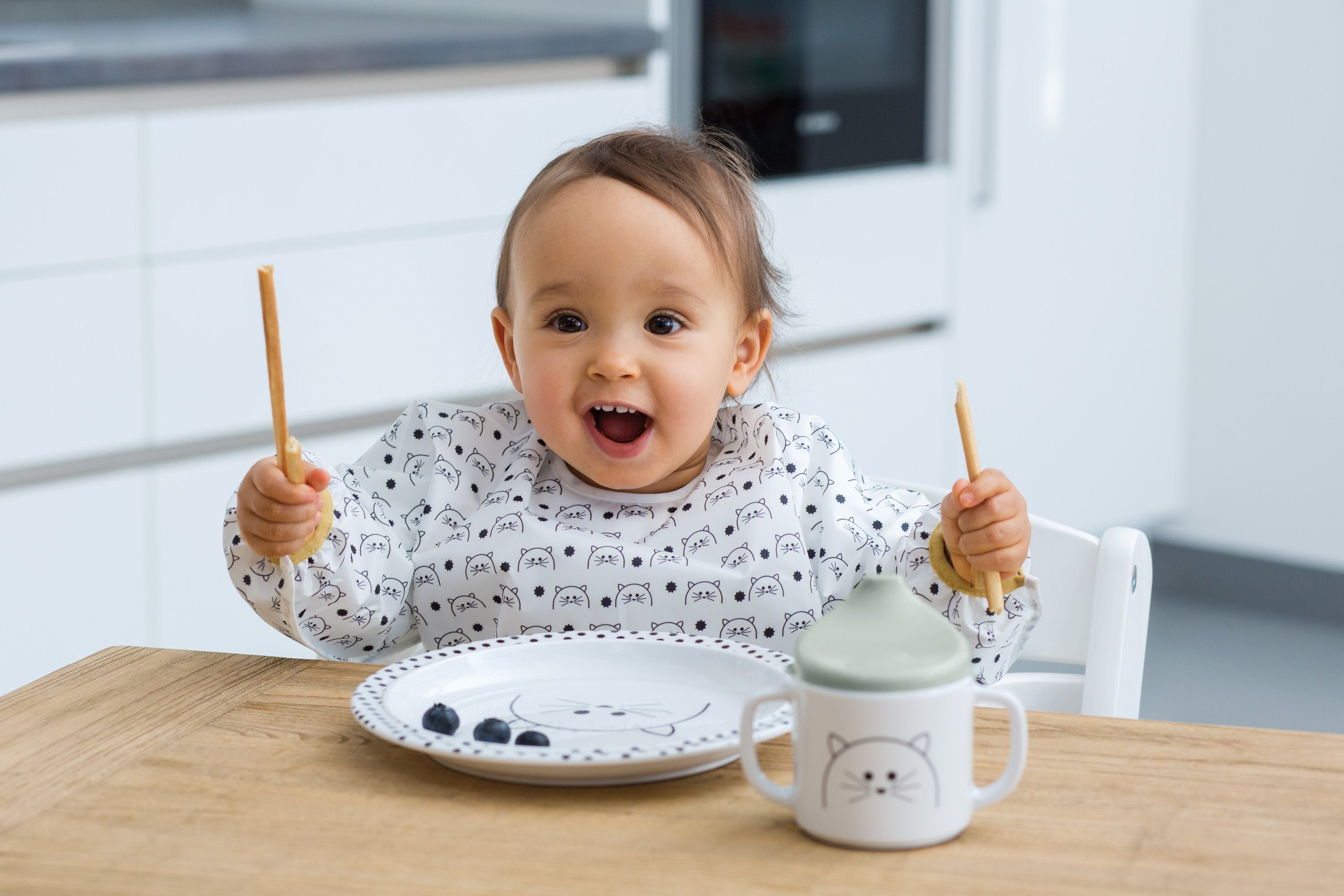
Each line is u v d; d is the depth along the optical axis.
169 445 1.95
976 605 0.90
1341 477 3.05
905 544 0.97
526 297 1.04
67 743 0.73
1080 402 3.04
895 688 0.60
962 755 0.61
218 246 1.92
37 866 0.60
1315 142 2.98
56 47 1.93
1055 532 1.03
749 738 0.64
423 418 1.18
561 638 0.84
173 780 0.68
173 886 0.58
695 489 1.10
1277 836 0.62
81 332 1.82
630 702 0.78
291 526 0.83
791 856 0.60
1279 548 3.15
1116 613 0.99
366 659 1.07
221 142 1.89
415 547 1.11
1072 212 2.94
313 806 0.65
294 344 1.99
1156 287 3.13
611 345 1.01
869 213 2.58
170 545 1.95
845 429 2.60
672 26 2.35
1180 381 3.22
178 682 0.82
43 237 1.77
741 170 1.15
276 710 0.77
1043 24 2.80
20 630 1.83
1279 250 3.06
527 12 2.46
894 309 2.66
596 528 1.10
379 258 2.06
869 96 2.58
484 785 0.68
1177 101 3.09
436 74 2.10
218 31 2.23
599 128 2.24
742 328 1.12
